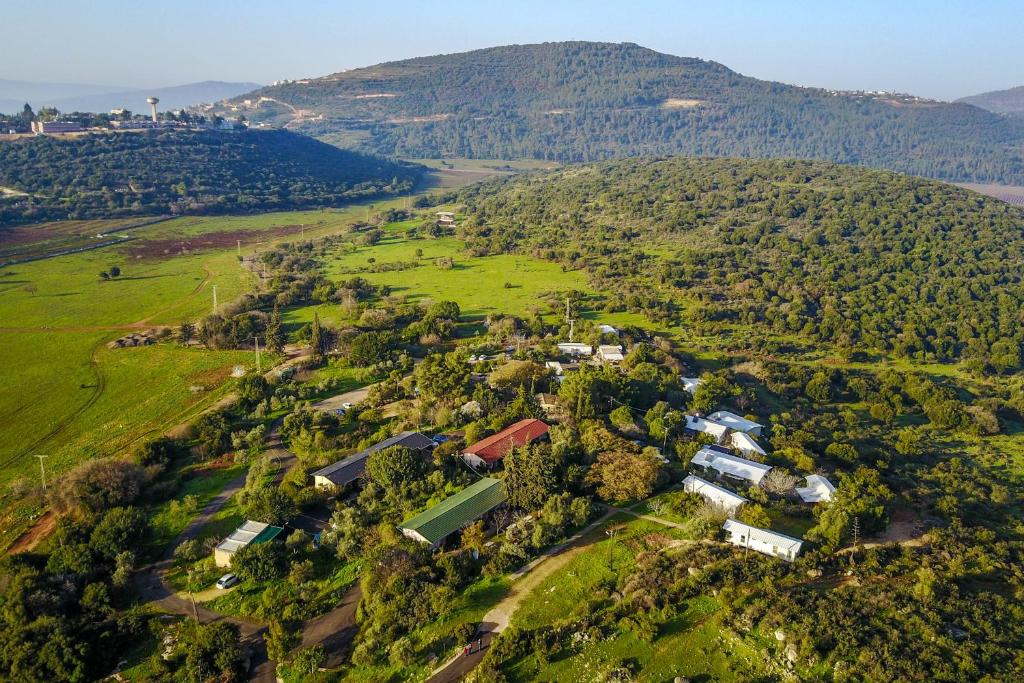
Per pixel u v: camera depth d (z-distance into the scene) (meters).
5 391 120.38
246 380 117.06
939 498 84.44
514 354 133.12
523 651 56.84
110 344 144.00
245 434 99.44
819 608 59.56
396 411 108.94
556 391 112.50
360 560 69.62
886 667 52.97
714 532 71.06
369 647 56.72
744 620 58.94
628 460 82.50
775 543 68.19
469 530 71.62
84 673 56.03
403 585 63.28
